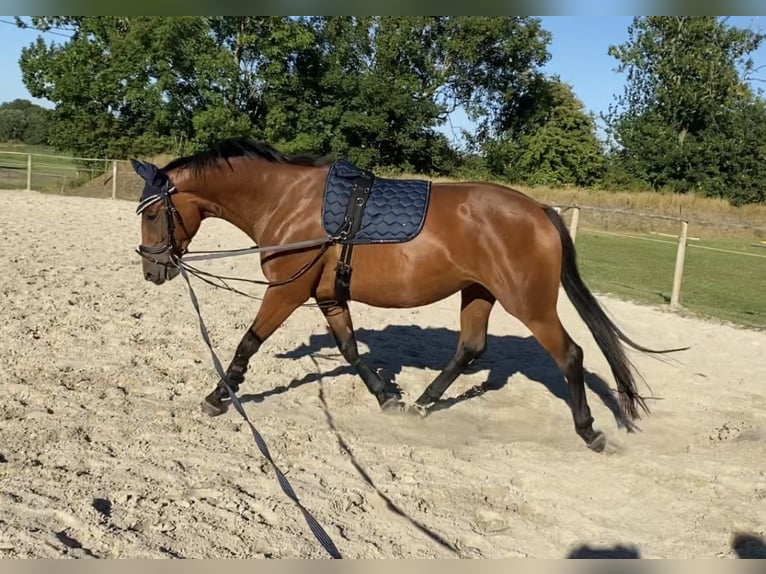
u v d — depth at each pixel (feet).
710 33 120.67
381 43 118.01
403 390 18.90
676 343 26.25
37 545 10.05
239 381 16.08
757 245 68.69
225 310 25.99
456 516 12.23
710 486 13.70
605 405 18.81
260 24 101.81
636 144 124.57
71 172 99.81
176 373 18.75
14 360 18.51
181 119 104.17
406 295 15.11
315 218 15.23
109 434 14.43
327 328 24.71
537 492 13.21
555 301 14.75
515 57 128.77
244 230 16.56
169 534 10.79
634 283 40.42
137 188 75.97
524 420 17.38
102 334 21.61
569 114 127.24
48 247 35.99
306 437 15.17
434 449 14.98
